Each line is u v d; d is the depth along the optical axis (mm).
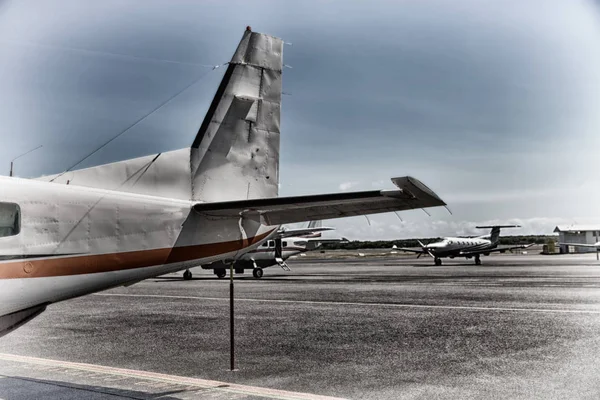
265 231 7820
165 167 6996
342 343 9367
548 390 6285
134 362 8016
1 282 5309
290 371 7332
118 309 14984
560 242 99562
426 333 10312
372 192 5504
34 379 6977
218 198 7562
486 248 51188
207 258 7113
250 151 8008
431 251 49125
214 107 7680
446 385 6535
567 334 10086
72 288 5891
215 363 7887
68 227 5848
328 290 20656
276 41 8461
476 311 13477
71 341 9867
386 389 6367
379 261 68938
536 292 18547
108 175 6438
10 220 5449
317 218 6789
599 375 7000
